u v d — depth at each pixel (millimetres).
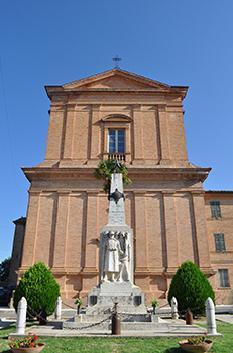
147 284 24219
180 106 31688
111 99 31844
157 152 29438
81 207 26828
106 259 14180
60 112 31203
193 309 16203
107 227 14984
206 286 16797
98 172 24312
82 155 29172
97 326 11555
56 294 16328
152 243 25594
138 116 31031
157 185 27453
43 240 25672
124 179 23812
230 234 29297
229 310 22766
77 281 24422
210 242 29047
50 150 29281
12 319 18141
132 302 13117
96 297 13359
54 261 24859
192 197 27031
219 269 28062
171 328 11430
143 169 27609
